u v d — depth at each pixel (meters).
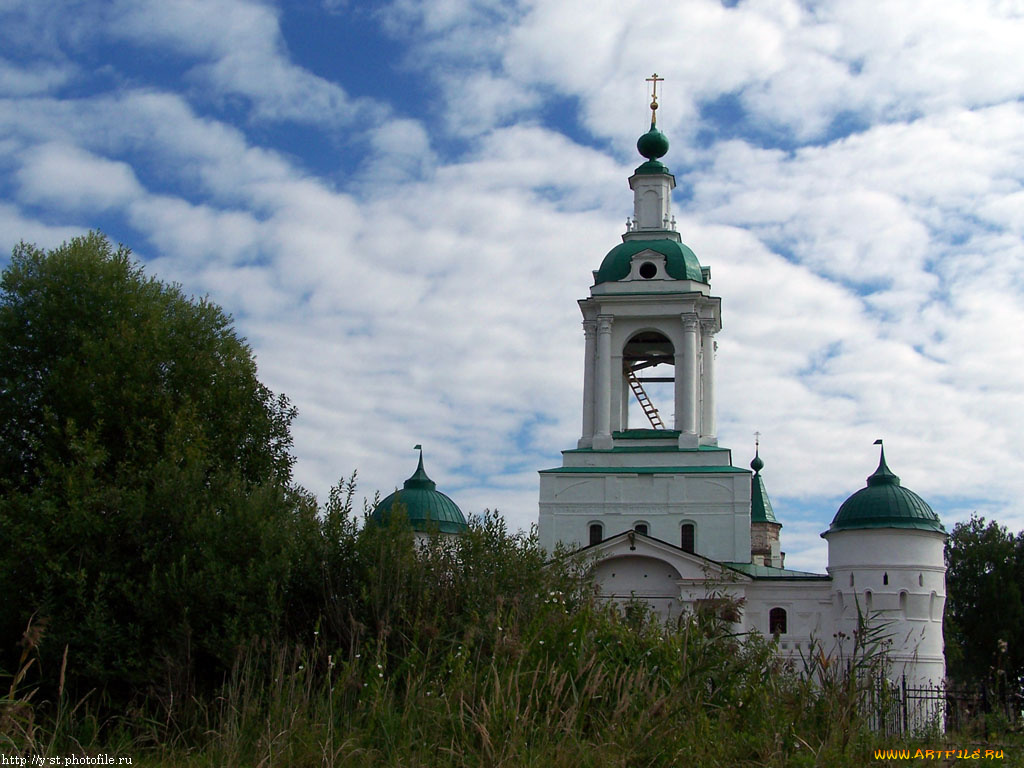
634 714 17.12
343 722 17.55
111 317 35.16
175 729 20.52
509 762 15.21
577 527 52.56
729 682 18.52
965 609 74.12
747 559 51.19
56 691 23.89
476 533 25.80
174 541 25.94
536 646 18.73
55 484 27.38
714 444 54.41
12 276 35.78
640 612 23.98
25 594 25.41
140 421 31.64
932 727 18.86
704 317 55.62
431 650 20.47
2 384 34.03
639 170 58.28
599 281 56.00
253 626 22.83
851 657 19.00
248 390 35.91
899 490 50.91
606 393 53.97
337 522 25.52
